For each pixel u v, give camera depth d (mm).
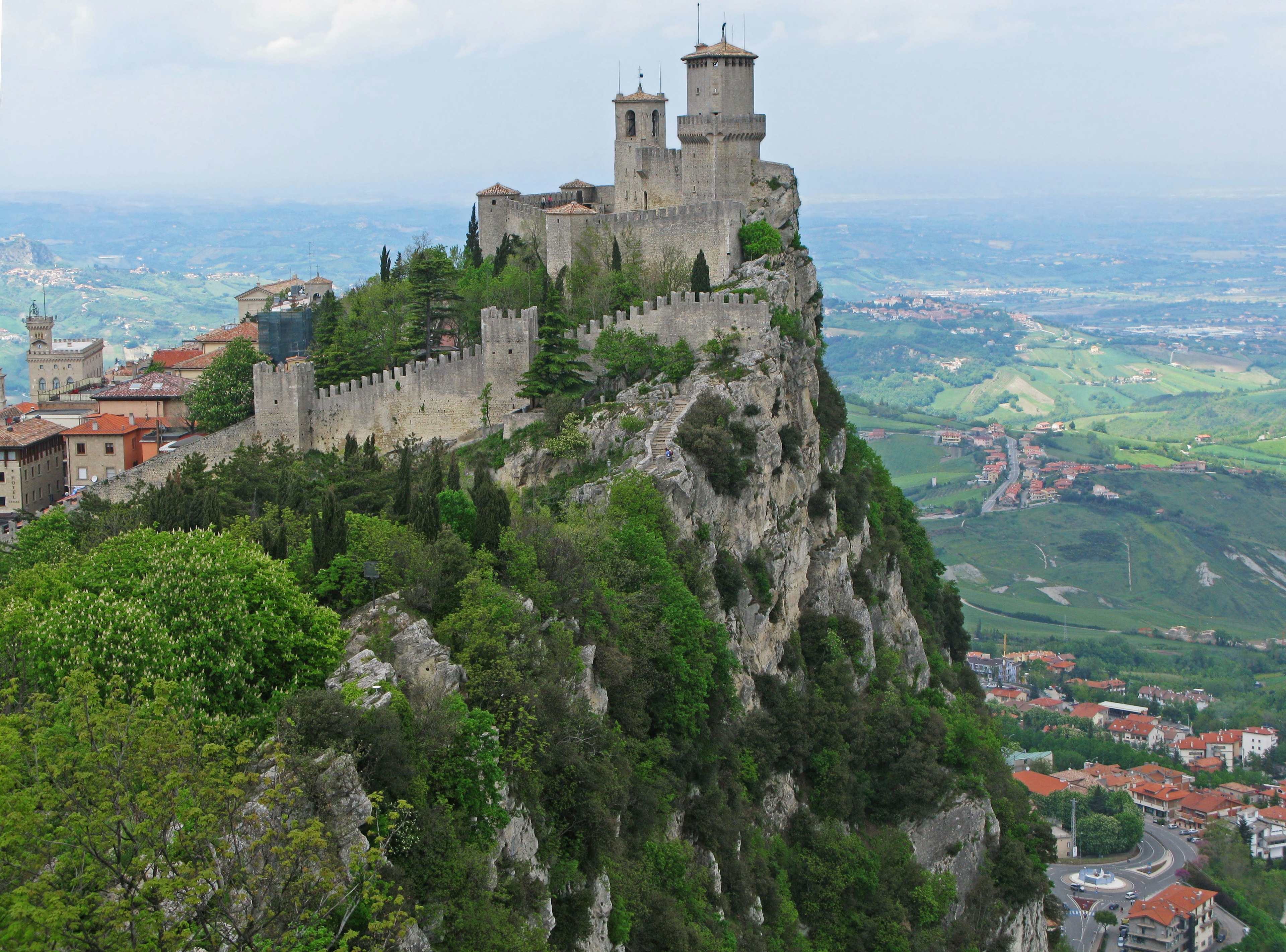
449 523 86125
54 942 41344
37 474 154500
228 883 45125
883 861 118438
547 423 131375
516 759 65750
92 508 113812
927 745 131750
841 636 133625
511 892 60875
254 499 104250
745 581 118312
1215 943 199125
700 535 115625
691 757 95438
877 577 147500
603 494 114125
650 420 125250
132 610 63438
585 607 87750
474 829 61281
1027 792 159875
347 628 73188
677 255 152250
